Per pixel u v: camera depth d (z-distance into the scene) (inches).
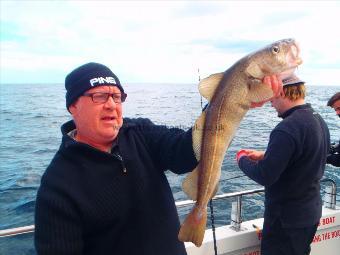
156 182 88.6
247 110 80.3
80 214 77.0
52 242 73.6
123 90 85.3
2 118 1302.9
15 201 344.5
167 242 85.6
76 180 78.0
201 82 83.7
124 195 81.4
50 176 78.1
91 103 79.7
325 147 117.3
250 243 143.5
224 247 138.7
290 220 114.5
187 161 85.9
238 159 127.3
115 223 80.4
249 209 269.7
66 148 80.4
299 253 115.5
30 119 1264.8
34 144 736.3
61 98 2972.4
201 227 80.5
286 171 113.7
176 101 1909.4
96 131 80.8
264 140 595.2
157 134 92.0
